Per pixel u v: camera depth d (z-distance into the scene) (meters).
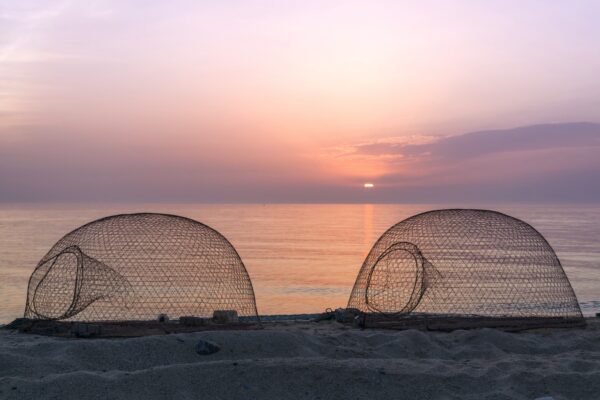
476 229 14.24
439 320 12.99
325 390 8.13
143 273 12.07
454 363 9.45
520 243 13.96
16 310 35.12
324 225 174.50
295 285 48.22
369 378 8.38
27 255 75.62
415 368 8.83
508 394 8.05
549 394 8.19
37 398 7.51
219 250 12.79
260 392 8.02
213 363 8.50
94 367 8.89
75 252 11.79
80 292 11.44
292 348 9.77
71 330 11.20
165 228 12.91
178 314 12.22
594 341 11.52
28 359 8.74
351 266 64.38
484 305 13.41
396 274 14.21
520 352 10.79
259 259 72.69
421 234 14.27
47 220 195.75
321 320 14.17
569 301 13.69
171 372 8.21
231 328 11.69
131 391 7.79
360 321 12.99
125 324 11.62
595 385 8.38
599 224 171.38
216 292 12.40
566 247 90.00
